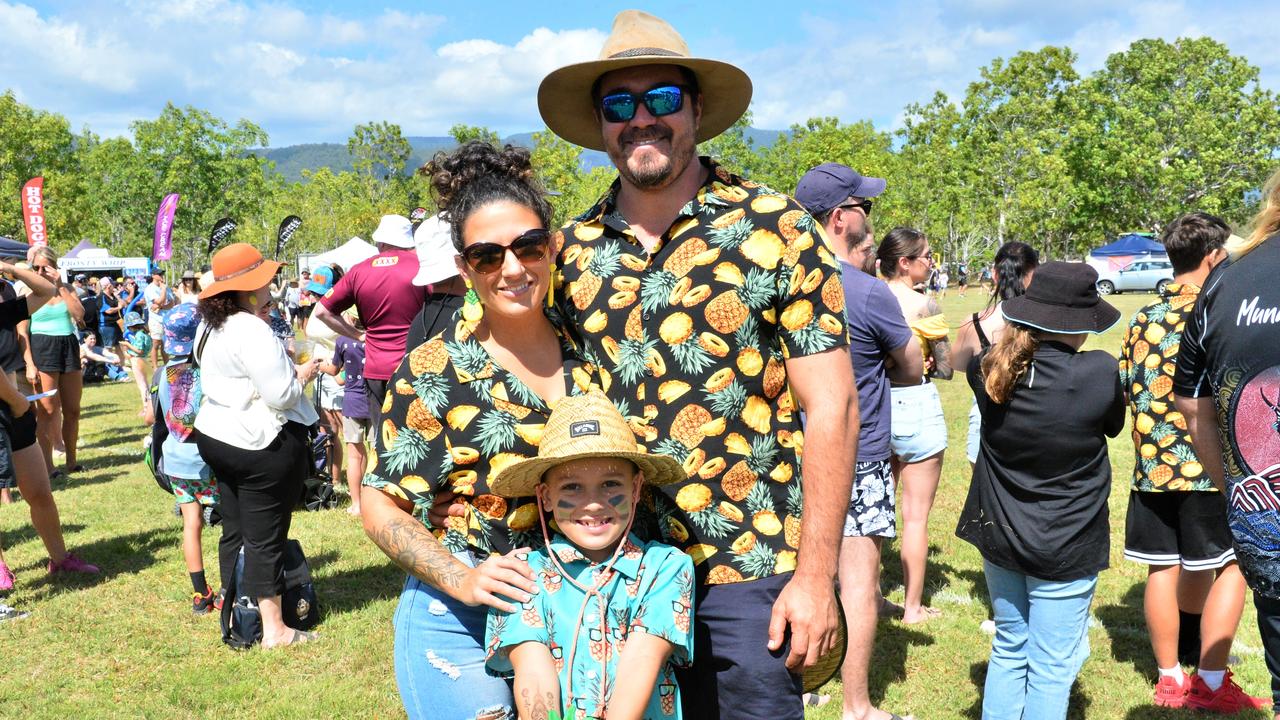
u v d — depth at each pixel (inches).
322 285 293.0
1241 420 85.9
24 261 311.6
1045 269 132.6
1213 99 2170.3
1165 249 160.6
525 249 80.9
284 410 186.5
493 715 84.2
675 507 85.3
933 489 197.6
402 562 83.7
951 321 948.6
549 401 87.1
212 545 274.4
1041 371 129.6
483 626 87.0
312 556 260.5
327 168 2160.4
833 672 91.9
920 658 184.5
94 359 701.3
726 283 83.1
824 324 82.4
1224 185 2128.4
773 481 85.5
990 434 135.9
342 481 353.4
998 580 139.3
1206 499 153.7
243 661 189.6
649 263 85.6
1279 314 82.7
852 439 82.0
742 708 84.5
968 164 1945.1
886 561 244.1
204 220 2546.8
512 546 86.7
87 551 267.7
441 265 187.2
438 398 84.4
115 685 179.2
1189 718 158.2
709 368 83.5
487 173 86.4
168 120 2493.8
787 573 85.2
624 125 86.4
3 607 213.9
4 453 227.0
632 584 81.4
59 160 2429.9
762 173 1689.2
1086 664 180.1
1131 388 161.8
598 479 80.7
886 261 190.9
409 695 85.8
